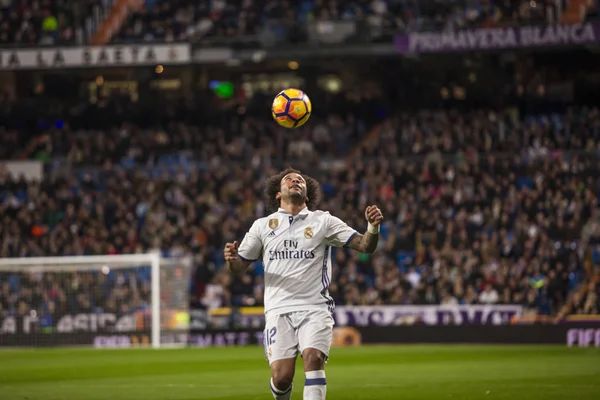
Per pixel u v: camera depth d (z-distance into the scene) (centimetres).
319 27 4759
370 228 1202
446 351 3328
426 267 4081
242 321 3978
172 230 4612
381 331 3844
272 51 4794
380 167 4850
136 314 4069
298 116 1512
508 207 4434
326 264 1255
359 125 5397
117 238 4600
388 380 2233
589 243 4138
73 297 4119
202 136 5419
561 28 4469
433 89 5491
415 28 4775
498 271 3884
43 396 1925
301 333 1212
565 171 4584
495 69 5378
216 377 2373
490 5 4866
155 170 5125
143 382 2245
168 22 5047
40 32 5084
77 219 4809
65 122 5656
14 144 5462
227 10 5097
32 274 4159
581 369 2481
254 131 5356
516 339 3697
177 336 4028
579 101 5344
